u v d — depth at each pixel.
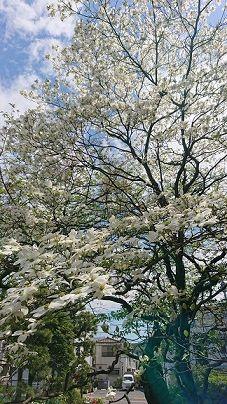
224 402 6.34
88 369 3.91
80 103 7.38
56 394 3.65
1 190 7.82
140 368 4.34
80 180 8.16
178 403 5.92
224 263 6.52
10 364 3.67
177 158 8.87
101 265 3.58
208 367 5.32
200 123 7.64
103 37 8.73
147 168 7.71
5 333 2.99
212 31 8.76
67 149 7.64
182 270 6.76
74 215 7.53
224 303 6.62
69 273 2.97
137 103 7.16
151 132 8.05
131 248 4.05
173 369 4.98
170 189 8.47
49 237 3.55
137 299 5.50
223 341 5.80
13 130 7.87
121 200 7.98
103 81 8.20
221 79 7.99
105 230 4.14
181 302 5.20
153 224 4.27
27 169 7.84
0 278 5.20
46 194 7.09
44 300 3.00
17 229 6.86
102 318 5.23
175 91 7.63
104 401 4.33
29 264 3.09
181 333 5.34
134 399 20.41
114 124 7.76
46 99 8.60
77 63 8.83
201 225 3.60
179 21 8.78
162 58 8.91
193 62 8.83
